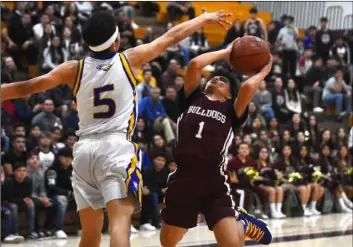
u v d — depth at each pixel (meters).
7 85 3.64
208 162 4.17
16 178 8.38
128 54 3.76
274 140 12.03
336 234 9.02
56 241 8.27
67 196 8.86
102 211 3.86
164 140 10.55
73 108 10.20
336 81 15.06
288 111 13.57
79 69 3.71
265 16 18.59
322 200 11.98
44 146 8.95
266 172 11.04
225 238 4.04
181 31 3.88
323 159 12.36
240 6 18.12
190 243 8.02
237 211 4.49
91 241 3.88
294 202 11.45
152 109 11.04
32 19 13.07
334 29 18.69
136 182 3.63
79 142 3.72
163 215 4.32
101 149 3.62
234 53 4.27
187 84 4.43
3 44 12.10
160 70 12.88
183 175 4.21
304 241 8.27
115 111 3.68
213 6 17.47
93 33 3.69
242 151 10.69
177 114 11.70
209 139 4.17
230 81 4.54
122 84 3.69
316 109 15.11
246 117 4.31
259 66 4.24
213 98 4.38
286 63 15.71
